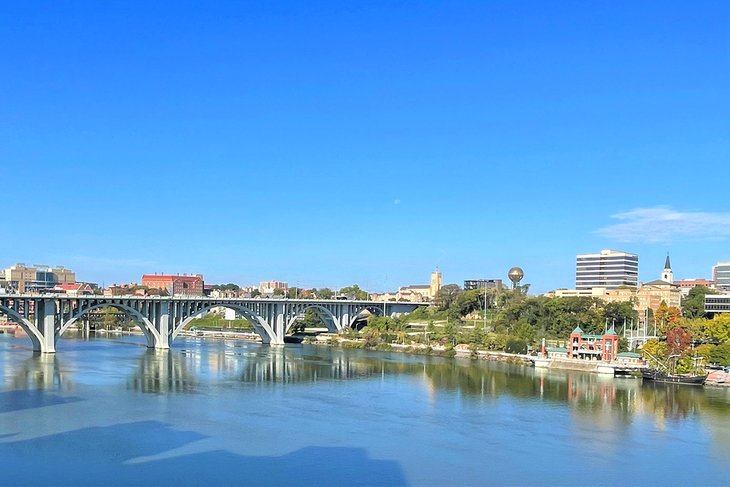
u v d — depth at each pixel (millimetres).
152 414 112625
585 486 81625
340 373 172750
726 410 126625
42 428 100875
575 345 193500
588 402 133000
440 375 171375
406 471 85438
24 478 78625
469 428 108562
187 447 93125
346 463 88125
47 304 197500
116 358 191375
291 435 101312
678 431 108938
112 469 82750
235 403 124938
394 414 118375
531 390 147250
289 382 153750
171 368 172000
